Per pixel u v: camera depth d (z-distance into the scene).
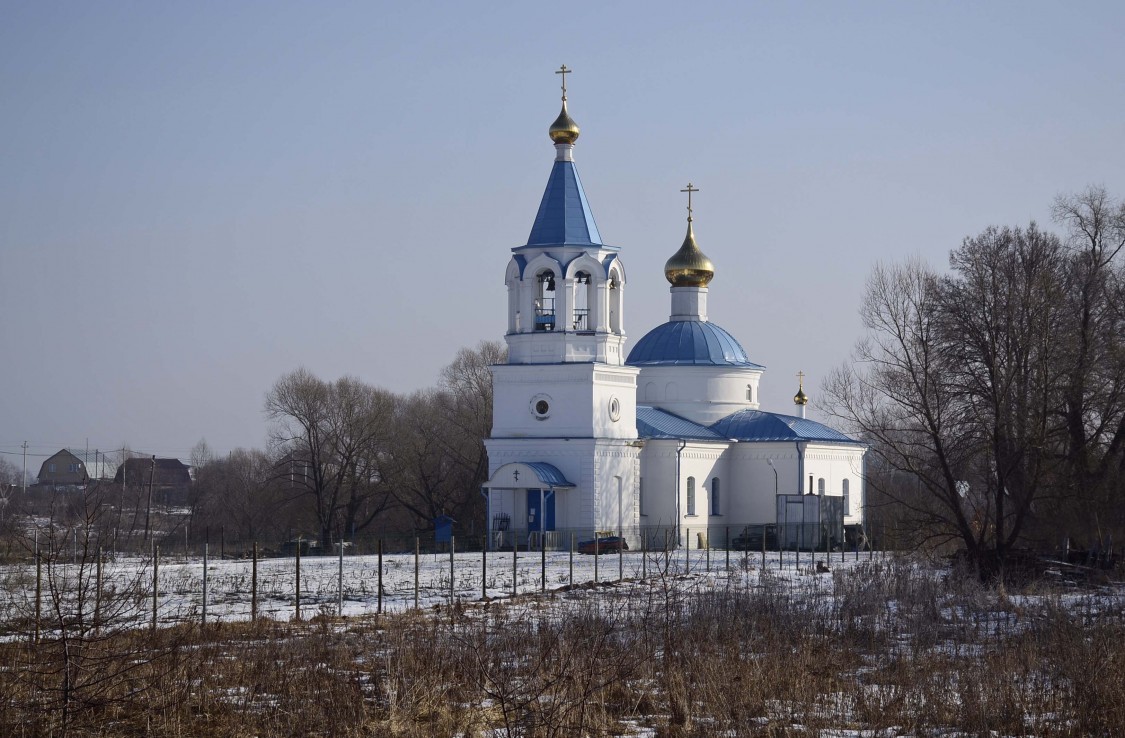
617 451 94.06
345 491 128.38
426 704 30.34
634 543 95.06
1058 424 71.38
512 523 92.75
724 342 111.50
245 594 58.47
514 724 28.56
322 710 30.56
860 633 43.75
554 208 93.56
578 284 95.50
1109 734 29.84
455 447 127.31
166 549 102.88
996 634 43.53
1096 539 70.19
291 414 121.88
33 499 114.38
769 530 102.00
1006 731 30.39
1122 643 39.41
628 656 35.88
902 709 31.94
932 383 69.69
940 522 71.62
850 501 112.25
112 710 29.97
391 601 56.31
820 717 31.11
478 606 53.03
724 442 105.19
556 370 92.75
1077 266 73.50
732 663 36.22
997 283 70.00
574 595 55.88
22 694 28.83
